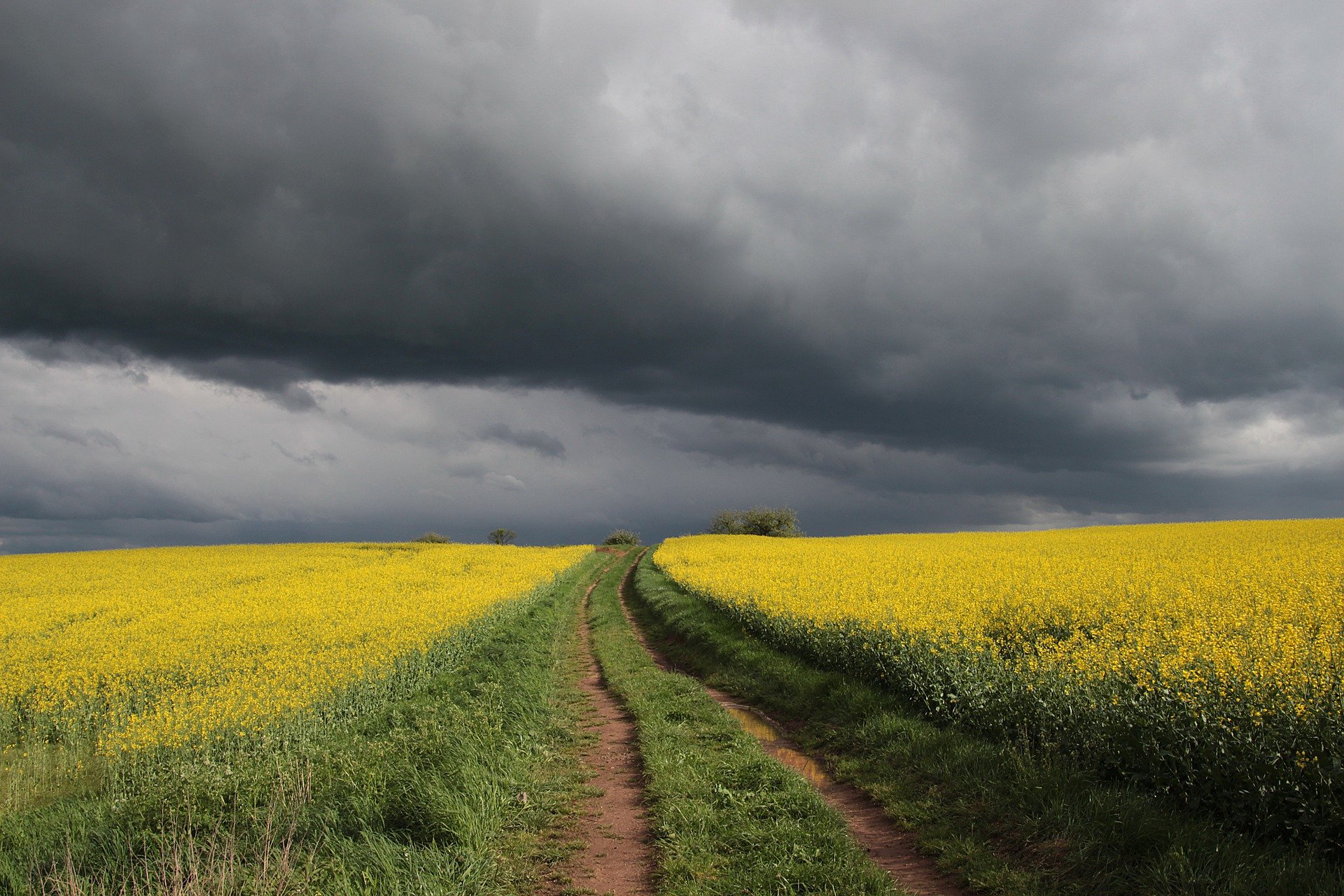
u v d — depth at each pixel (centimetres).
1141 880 560
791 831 696
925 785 820
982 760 832
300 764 850
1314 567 1880
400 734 962
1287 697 687
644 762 950
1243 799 625
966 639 1184
